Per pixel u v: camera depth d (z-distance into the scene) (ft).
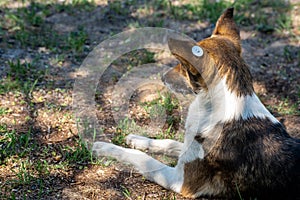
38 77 10.19
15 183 8.34
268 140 8.06
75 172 8.59
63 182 8.43
